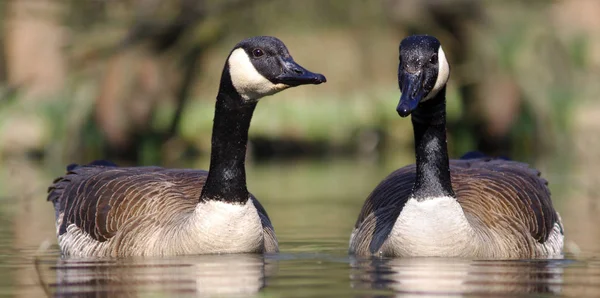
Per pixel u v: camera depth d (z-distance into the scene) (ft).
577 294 24.04
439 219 30.19
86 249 33.91
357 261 30.19
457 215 30.32
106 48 77.30
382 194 35.12
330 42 90.17
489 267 28.48
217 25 81.51
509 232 32.24
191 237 31.71
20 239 38.47
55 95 78.79
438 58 30.30
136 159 78.69
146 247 32.42
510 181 34.99
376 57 89.15
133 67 77.71
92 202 34.73
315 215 46.78
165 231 32.42
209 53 84.99
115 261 31.22
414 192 30.60
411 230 30.27
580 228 40.81
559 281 26.12
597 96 80.02
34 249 35.60
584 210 47.80
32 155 82.84
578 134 80.94
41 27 78.64
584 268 28.84
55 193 37.76
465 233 30.25
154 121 82.38
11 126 82.12
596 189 54.60
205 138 87.56
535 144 80.64
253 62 31.65
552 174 63.67
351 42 89.76
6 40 79.66
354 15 82.12
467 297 23.61
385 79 91.30
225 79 32.04
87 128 78.43
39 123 82.12
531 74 78.33
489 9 78.28
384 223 32.73
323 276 26.91
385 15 81.46
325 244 36.27
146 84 78.13
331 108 91.09
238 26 81.92
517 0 78.18
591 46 79.00
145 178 35.37
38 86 79.15
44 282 26.61
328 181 64.08
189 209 33.17
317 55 90.33
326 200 53.36
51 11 77.05
